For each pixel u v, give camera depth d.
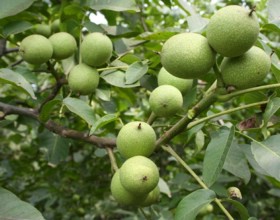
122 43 0.56
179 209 0.35
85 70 0.48
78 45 0.59
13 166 0.90
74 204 0.93
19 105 0.63
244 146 0.45
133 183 0.34
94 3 0.54
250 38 0.31
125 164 0.36
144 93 0.86
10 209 0.33
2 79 0.37
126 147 0.37
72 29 0.58
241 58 0.32
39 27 0.57
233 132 0.36
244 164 0.44
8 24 0.50
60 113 0.49
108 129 0.54
